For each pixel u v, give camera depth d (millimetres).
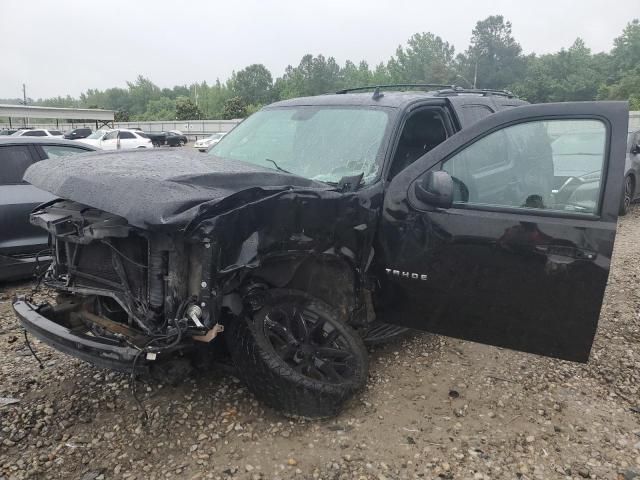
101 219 2984
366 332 3816
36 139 6086
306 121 4281
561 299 3098
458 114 4445
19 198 5652
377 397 3586
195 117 78625
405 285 3465
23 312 3248
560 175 3131
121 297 3051
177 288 2797
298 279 3566
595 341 4531
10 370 3908
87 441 3090
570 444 3158
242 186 3033
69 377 3795
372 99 4238
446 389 3727
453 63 103625
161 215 2555
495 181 3295
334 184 3562
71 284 3352
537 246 3086
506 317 3268
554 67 91188
